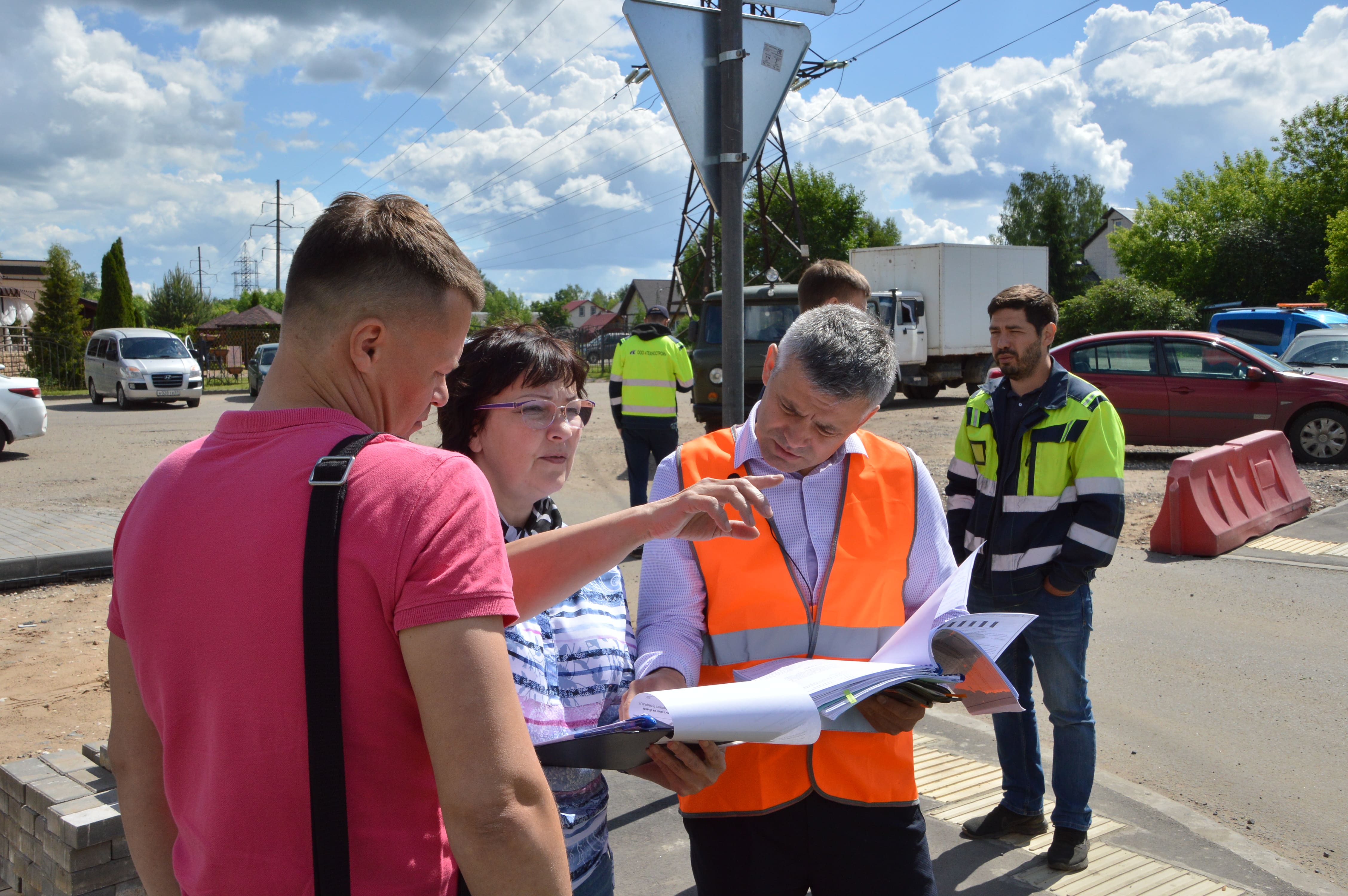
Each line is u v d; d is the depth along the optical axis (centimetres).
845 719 176
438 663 99
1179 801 365
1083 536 296
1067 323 3441
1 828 271
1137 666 509
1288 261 3494
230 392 3169
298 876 101
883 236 5584
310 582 99
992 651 165
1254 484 796
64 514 877
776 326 1356
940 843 323
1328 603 604
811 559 191
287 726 100
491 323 184
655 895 295
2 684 477
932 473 1087
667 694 141
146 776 123
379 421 120
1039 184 6347
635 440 802
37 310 3588
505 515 185
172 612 106
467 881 100
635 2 343
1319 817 350
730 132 356
